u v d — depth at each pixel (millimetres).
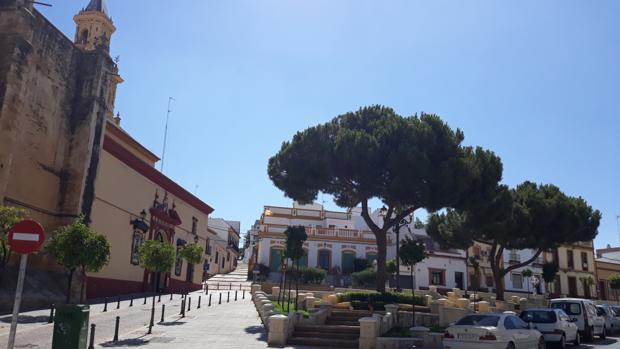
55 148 24031
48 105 23516
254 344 15078
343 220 58938
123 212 29141
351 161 22641
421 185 22734
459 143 25000
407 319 19547
